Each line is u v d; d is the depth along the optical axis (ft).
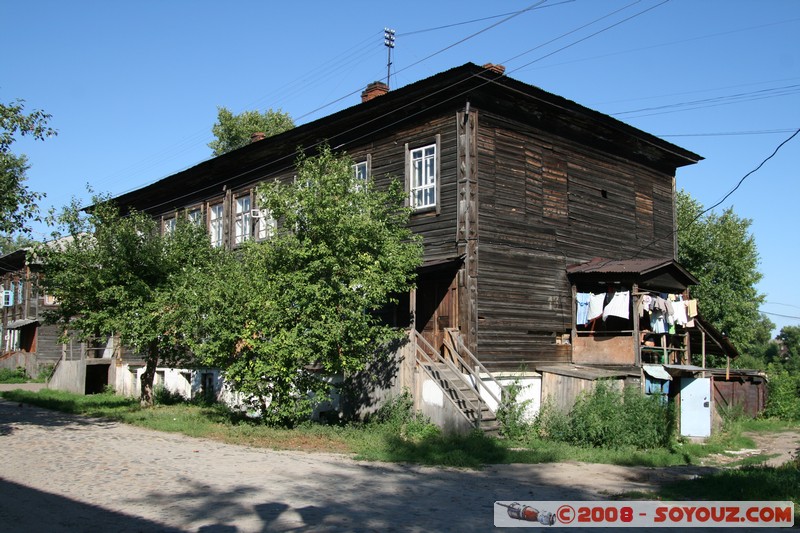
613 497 33.42
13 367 142.61
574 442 54.39
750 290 112.88
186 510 27.35
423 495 31.86
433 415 53.42
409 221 63.21
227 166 87.15
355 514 27.32
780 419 93.76
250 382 50.57
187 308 55.67
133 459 39.68
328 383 53.42
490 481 37.27
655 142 74.90
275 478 34.63
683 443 62.23
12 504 28.32
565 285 65.67
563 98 63.05
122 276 64.28
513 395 55.47
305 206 51.90
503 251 60.49
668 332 66.28
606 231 71.05
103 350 102.47
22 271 151.12
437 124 61.93
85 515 26.53
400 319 64.54
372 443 47.26
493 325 58.90
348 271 50.60
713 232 112.88
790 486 35.58
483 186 59.62
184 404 75.05
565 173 67.41
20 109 52.42
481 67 57.11
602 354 63.26
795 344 287.89
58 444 45.57
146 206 106.22
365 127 68.85
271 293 50.37
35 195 53.31
